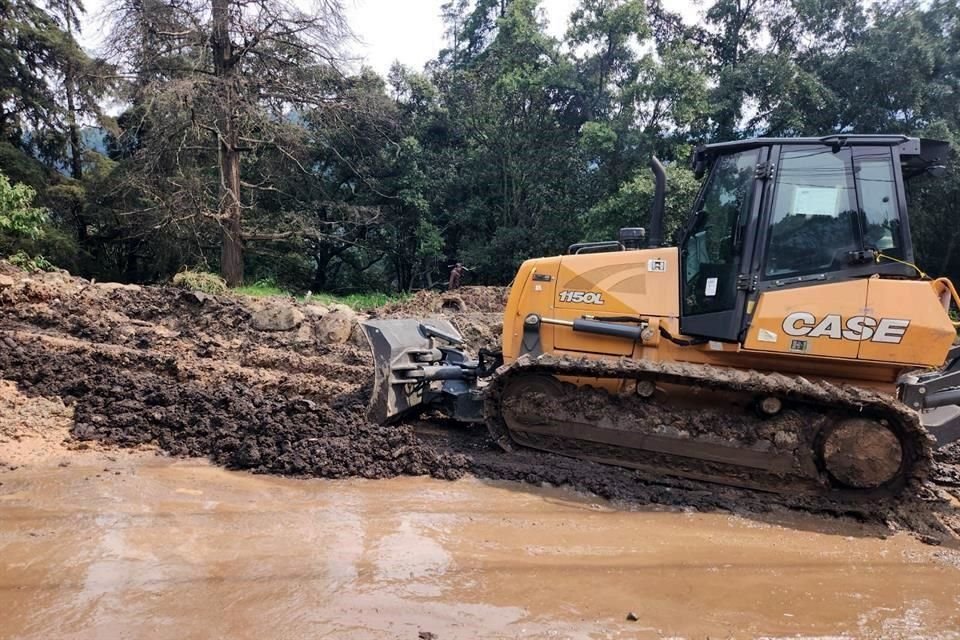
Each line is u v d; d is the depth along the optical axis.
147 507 4.56
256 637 3.05
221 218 20.55
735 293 5.18
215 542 4.05
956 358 5.35
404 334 6.66
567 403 5.59
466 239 27.00
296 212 24.52
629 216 19.53
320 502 4.80
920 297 4.79
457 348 7.30
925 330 4.75
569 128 26.38
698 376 4.95
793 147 5.14
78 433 5.84
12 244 18.30
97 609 3.24
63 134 24.75
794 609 3.58
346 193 28.09
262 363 8.51
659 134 23.69
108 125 24.42
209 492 4.90
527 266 6.18
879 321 4.83
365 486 5.18
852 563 4.20
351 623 3.20
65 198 23.17
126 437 5.83
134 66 20.05
